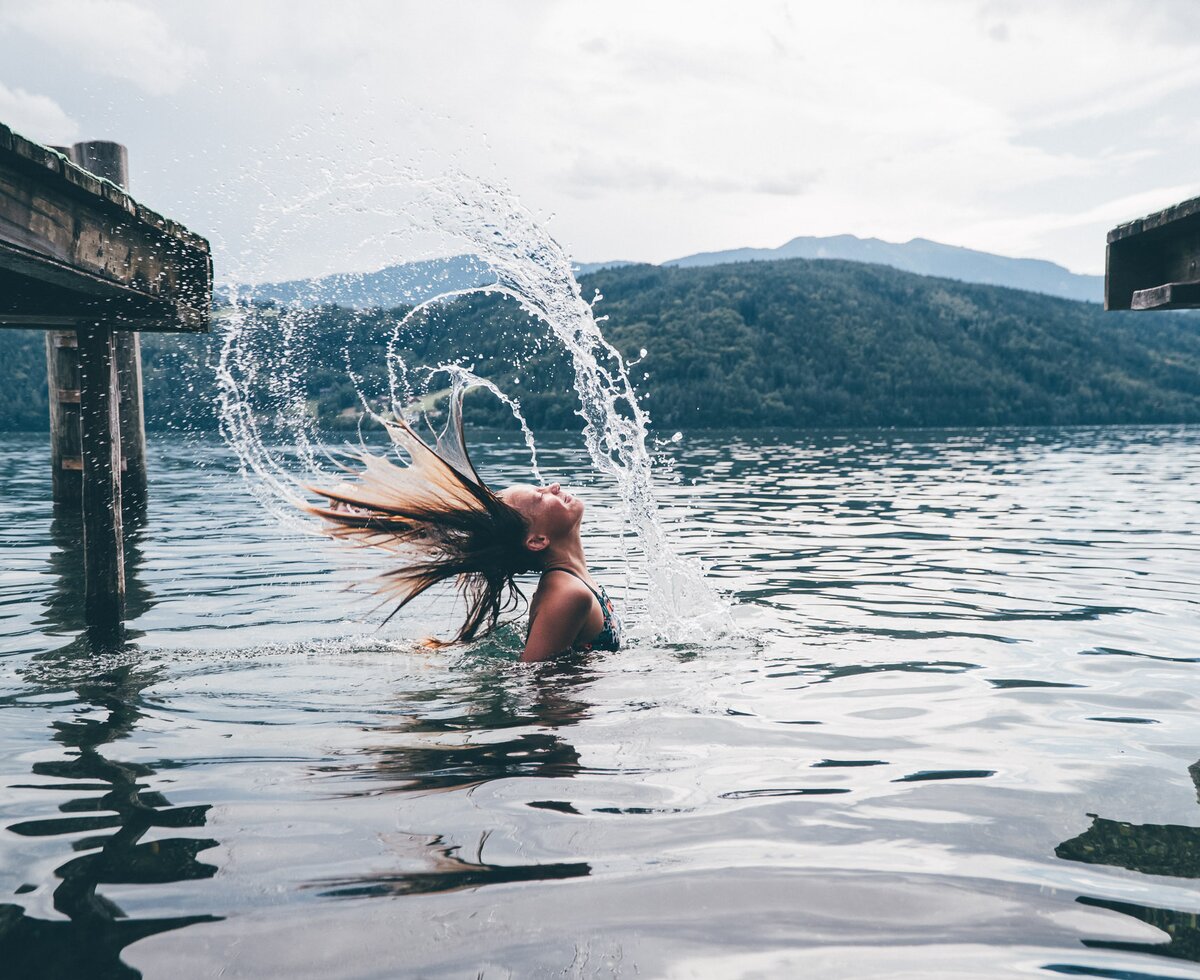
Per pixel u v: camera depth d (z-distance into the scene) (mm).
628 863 1925
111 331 4129
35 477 14844
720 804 2244
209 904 1747
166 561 6332
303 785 2367
